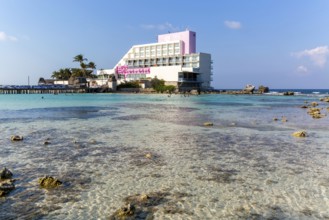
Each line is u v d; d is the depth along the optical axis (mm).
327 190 12359
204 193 11992
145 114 43062
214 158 17328
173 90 138375
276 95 131000
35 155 17812
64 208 10555
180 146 20578
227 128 29141
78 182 13133
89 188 12438
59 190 12195
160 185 12836
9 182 12727
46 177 13062
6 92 132750
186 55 154125
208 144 21312
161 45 161875
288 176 14125
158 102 74312
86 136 24297
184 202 11125
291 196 11727
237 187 12656
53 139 22906
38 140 22469
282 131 27531
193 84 148500
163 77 146500
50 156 17594
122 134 25312
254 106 62188
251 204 11000
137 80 151375
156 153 18484
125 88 146625
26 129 27969
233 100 87438
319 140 23125
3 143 21219
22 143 21328
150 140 22672
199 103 71375
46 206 10703
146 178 13719
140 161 16594
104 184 12914
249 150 19469
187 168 15305
